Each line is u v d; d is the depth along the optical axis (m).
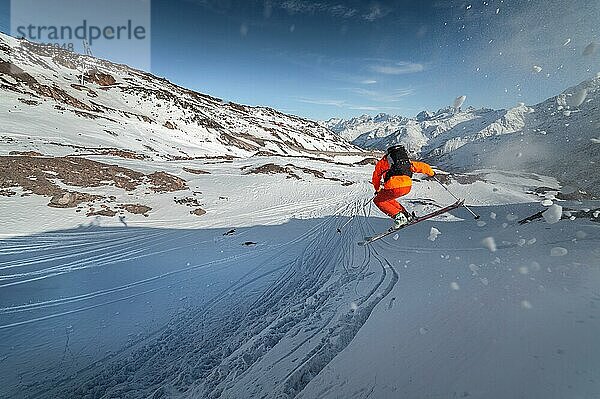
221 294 7.37
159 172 21.30
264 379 3.75
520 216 15.01
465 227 13.07
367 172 37.00
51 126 31.11
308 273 8.63
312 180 26.75
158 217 14.85
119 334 5.66
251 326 5.67
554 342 2.73
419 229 13.02
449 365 2.88
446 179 30.94
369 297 5.72
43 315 6.19
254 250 10.98
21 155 18.84
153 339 5.52
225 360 4.51
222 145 58.62
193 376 4.42
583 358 2.43
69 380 4.49
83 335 5.59
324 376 3.39
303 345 4.35
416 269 7.16
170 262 9.55
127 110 56.38
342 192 24.16
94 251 10.12
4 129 25.12
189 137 55.59
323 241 12.12
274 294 7.26
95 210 14.23
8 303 6.57
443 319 3.82
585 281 3.88
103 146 30.14
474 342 3.11
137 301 6.95
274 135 92.00
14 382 4.41
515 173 36.22
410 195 25.91
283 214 17.27
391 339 3.75
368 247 10.62
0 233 10.82
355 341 4.03
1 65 41.91
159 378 4.51
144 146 37.53
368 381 3.07
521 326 3.13
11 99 34.81
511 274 4.87
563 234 7.71
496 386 2.43
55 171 17.33
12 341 5.32
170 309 6.61
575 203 11.62
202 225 14.26
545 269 4.74
